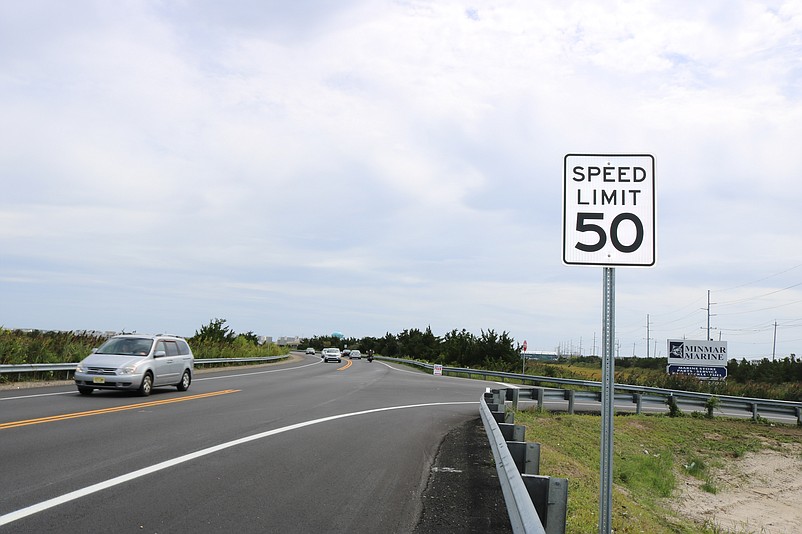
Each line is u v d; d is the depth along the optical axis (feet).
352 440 39.81
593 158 15.80
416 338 286.87
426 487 27.48
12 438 34.78
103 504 21.99
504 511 23.73
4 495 22.80
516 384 131.44
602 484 14.66
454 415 60.80
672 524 39.96
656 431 73.20
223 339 172.04
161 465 28.91
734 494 58.34
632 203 15.62
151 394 65.98
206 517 20.95
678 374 121.29
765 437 76.54
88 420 43.09
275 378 108.27
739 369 186.60
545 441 55.31
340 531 20.20
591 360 307.99
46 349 83.61
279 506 22.79
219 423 44.52
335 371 149.69
